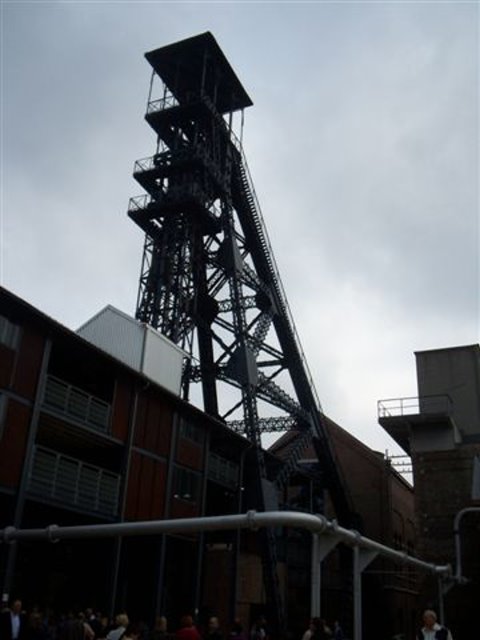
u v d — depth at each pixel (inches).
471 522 1269.7
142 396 1067.9
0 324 816.3
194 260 1454.2
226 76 1673.2
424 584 1244.5
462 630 1190.3
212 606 1263.5
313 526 516.7
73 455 1066.7
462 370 1594.5
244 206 1636.3
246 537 1405.0
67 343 919.7
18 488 796.0
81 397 951.0
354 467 1915.6
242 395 1368.1
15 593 978.1
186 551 1257.4
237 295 1450.5
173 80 1678.2
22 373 833.5
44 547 1050.7
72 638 553.3
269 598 1205.7
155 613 1003.3
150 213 1449.3
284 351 1603.1
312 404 1587.1
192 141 1594.5
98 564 1045.2
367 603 1574.8
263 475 1327.5
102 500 946.1
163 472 1079.0
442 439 1364.4
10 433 799.7
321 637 466.9
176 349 1246.9
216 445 1352.1
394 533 1868.8
